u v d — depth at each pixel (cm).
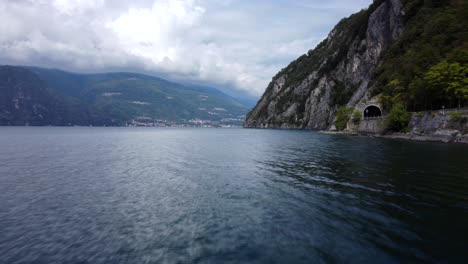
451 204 1862
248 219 1688
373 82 12875
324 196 2114
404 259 1185
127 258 1258
